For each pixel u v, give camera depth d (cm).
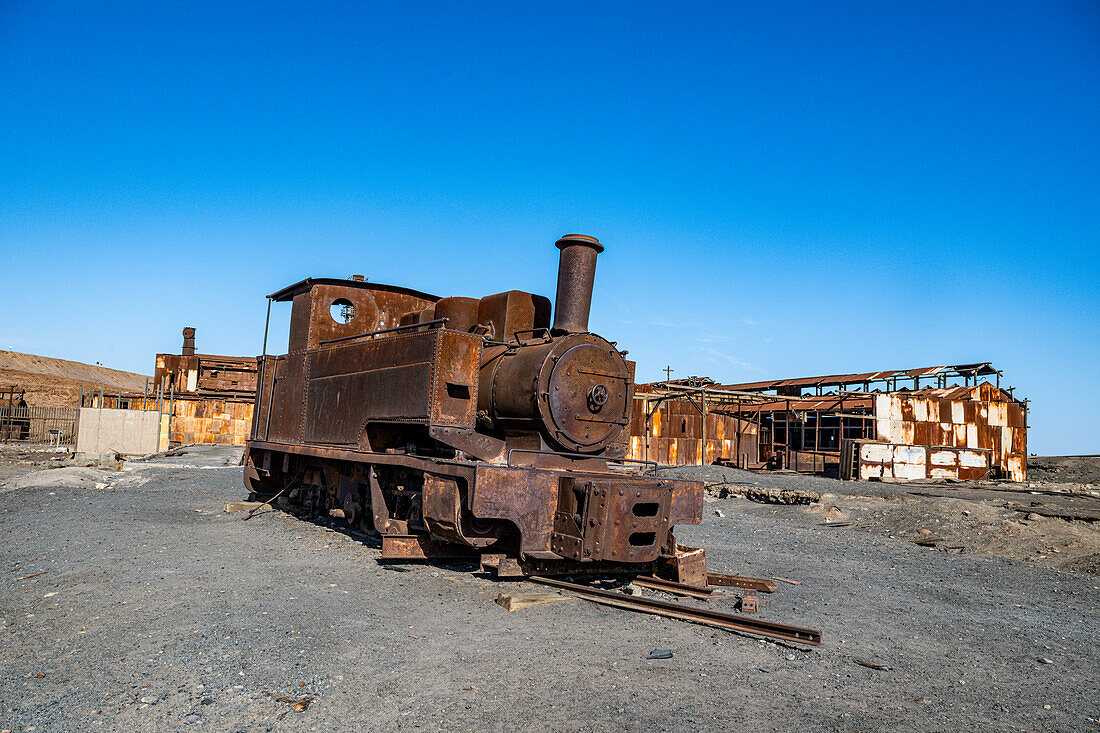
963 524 1315
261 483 1309
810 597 731
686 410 3062
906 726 401
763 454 3369
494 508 680
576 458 812
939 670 507
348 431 964
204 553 823
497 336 894
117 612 563
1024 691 472
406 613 590
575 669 465
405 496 834
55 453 2794
